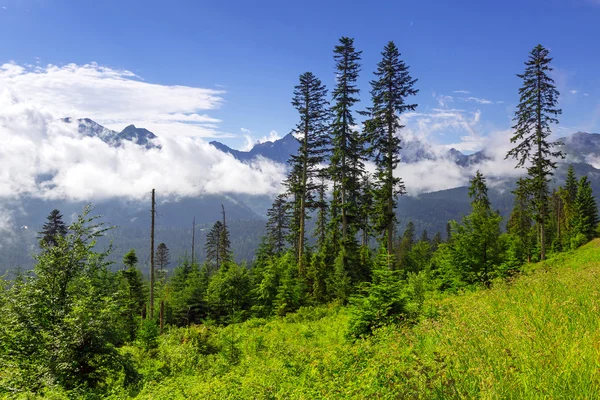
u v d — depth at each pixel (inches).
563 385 159.0
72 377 453.1
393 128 1031.6
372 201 1323.8
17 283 488.1
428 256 2004.2
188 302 1692.9
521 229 2134.6
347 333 481.1
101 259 541.3
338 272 1134.4
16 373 440.5
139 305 1467.8
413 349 271.0
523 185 1267.2
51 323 471.5
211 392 361.4
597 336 196.2
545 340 206.8
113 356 487.5
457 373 190.4
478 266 733.3
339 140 1221.7
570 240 2181.3
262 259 1947.6
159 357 665.0
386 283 490.9
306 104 1298.0
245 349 653.9
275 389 311.1
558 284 374.9
